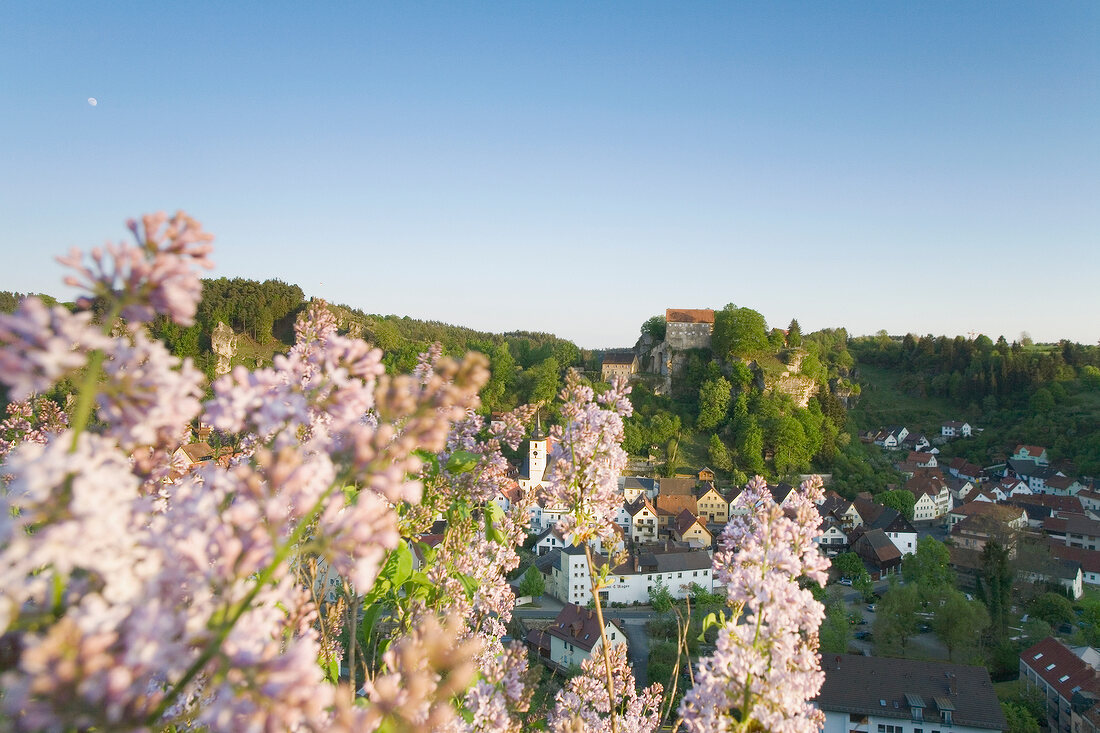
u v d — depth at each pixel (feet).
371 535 8.24
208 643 7.47
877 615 150.10
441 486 20.36
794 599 15.98
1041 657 132.36
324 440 10.37
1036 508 285.43
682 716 16.37
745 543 17.49
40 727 5.95
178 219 7.41
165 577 7.34
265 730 7.00
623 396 23.24
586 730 25.81
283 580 8.95
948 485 326.65
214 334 301.84
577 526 22.02
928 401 460.96
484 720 17.40
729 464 293.64
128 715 6.46
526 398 345.10
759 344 342.64
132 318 7.47
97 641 6.01
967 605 142.20
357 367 10.44
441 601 19.88
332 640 18.21
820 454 312.91
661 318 397.80
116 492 6.93
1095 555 205.57
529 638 139.64
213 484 9.22
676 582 184.14
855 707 107.14
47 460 6.61
